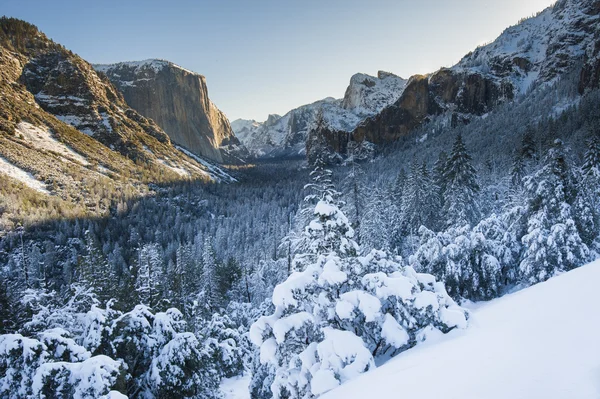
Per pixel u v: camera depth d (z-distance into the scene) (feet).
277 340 25.75
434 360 18.79
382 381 18.20
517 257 69.56
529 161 132.57
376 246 85.97
